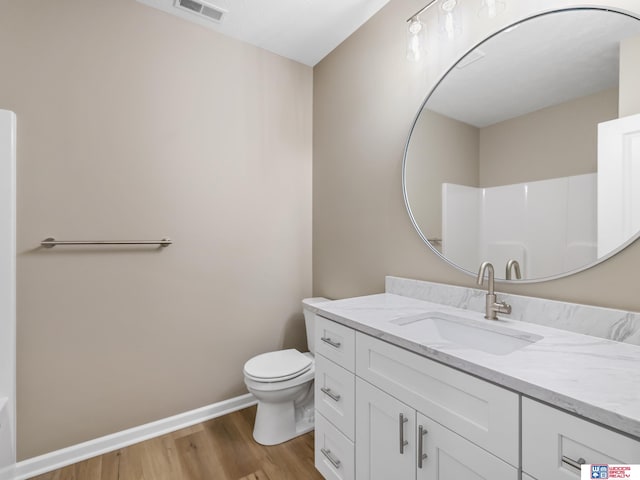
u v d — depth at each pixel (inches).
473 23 54.1
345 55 83.2
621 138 38.5
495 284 51.5
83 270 64.7
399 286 66.5
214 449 67.7
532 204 46.8
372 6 71.6
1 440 53.4
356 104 79.3
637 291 37.5
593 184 40.8
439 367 35.7
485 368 30.8
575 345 37.0
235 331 83.7
